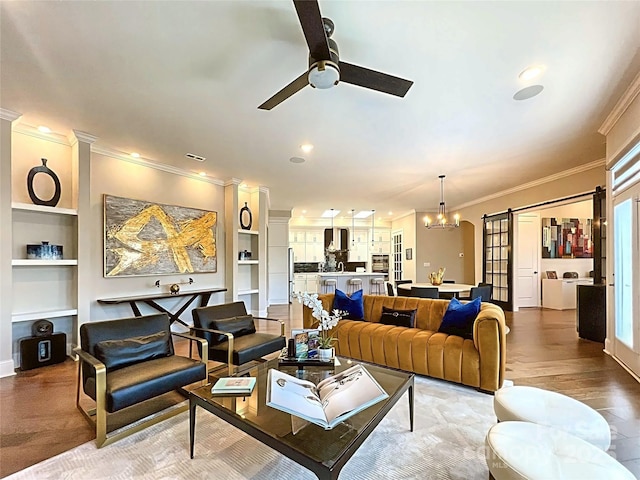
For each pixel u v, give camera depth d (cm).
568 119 352
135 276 481
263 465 194
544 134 393
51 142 399
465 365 300
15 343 369
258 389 213
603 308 461
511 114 338
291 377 225
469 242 977
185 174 555
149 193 502
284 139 408
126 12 197
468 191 727
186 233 548
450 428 234
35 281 386
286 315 717
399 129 377
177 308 538
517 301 759
